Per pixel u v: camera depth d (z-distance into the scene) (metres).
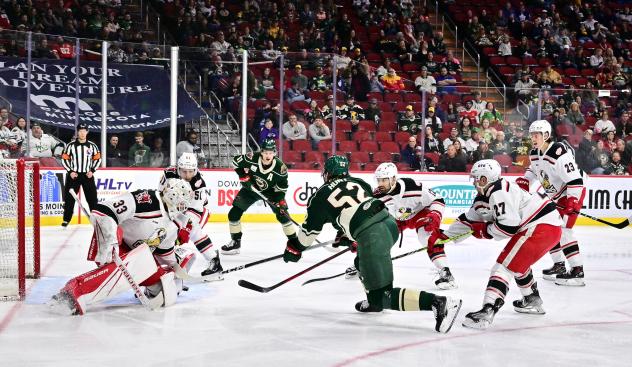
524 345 4.78
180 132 11.95
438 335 4.97
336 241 6.26
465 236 5.62
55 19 14.50
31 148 11.25
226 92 12.09
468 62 18.44
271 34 16.28
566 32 19.22
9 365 4.17
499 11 19.02
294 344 4.69
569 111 13.25
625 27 19.98
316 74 12.51
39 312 5.48
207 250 6.88
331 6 17.44
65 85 11.43
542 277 7.50
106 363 4.22
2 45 11.09
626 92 13.41
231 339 4.79
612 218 13.51
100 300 5.53
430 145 13.09
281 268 7.78
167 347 4.57
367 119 13.12
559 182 7.04
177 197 5.35
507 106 13.31
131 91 11.70
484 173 5.19
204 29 15.85
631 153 13.48
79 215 11.58
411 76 16.66
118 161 11.76
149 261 5.55
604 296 6.55
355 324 5.25
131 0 16.09
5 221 7.07
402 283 7.02
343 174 5.22
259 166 8.55
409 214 6.68
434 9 19.48
